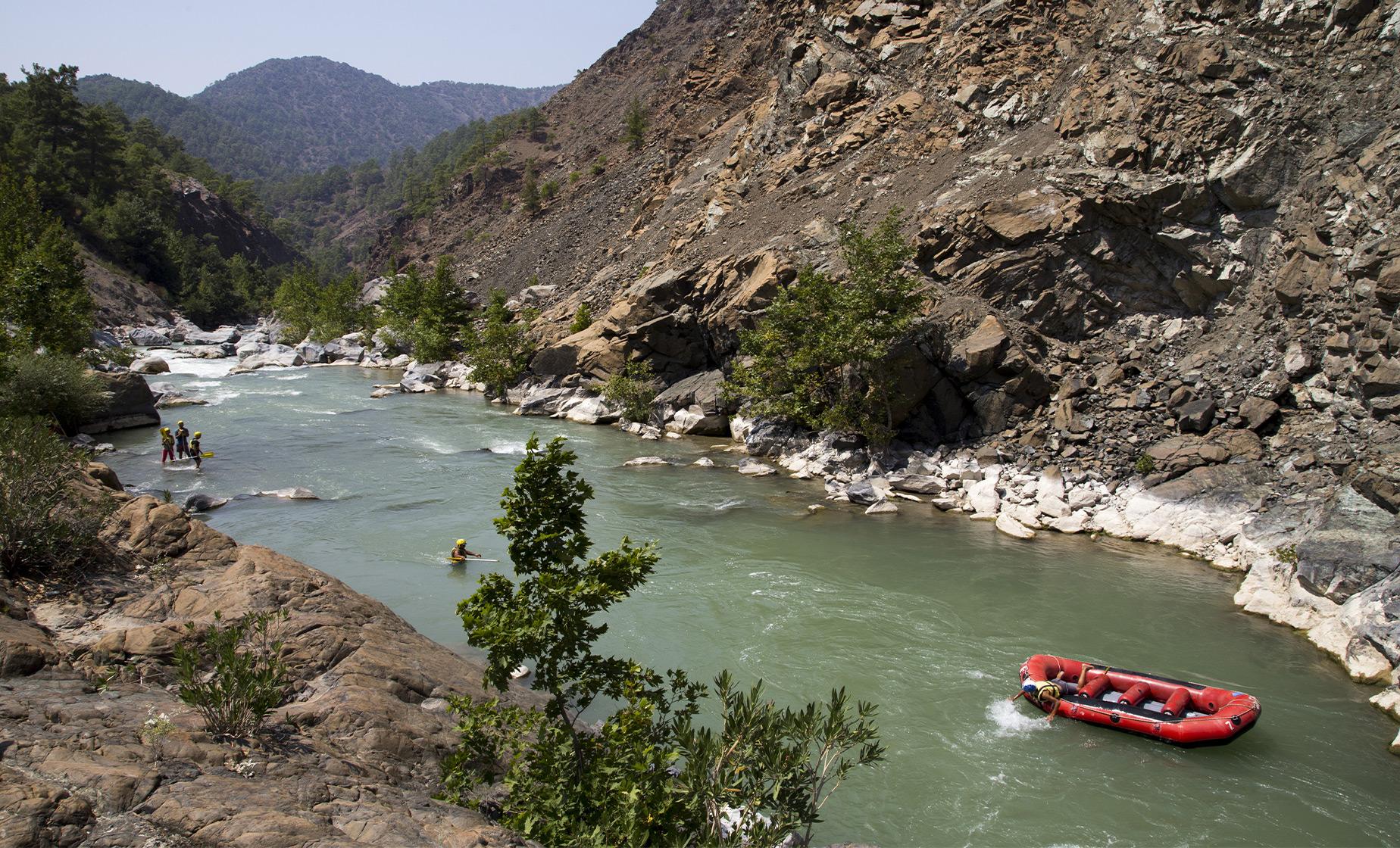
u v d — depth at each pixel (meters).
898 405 33.94
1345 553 19.77
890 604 21.61
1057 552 25.45
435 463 36.06
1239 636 19.89
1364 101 30.03
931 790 14.23
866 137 49.94
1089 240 34.38
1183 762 15.14
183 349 84.50
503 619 9.39
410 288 79.50
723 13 158.00
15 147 106.06
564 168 129.12
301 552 24.70
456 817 9.25
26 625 12.05
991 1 47.56
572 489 10.20
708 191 63.53
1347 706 16.88
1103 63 37.88
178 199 153.00
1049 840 13.04
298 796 8.84
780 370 37.50
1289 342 28.91
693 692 10.86
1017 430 32.34
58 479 14.65
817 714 10.23
